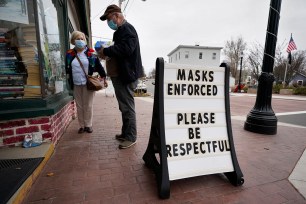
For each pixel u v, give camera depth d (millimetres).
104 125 4117
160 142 1737
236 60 43062
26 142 2318
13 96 2338
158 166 1859
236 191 1795
